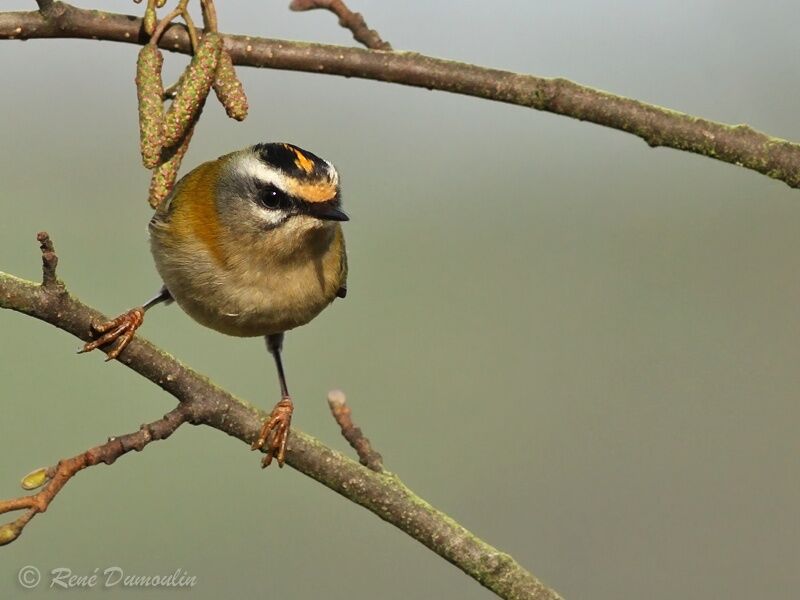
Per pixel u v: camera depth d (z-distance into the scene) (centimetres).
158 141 737
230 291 958
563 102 861
